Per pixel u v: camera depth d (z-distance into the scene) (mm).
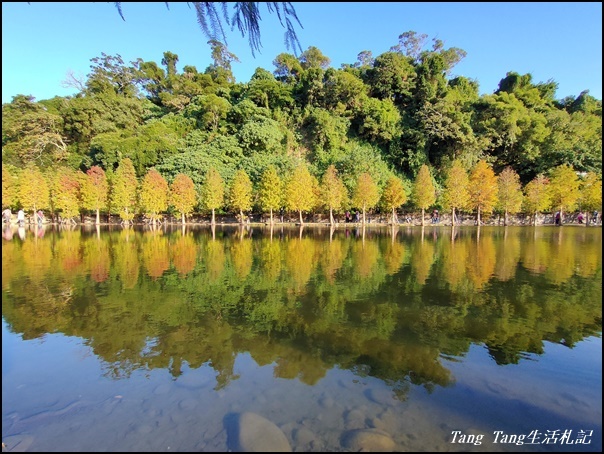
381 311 10336
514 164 59625
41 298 11664
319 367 6910
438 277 14812
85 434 4926
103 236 33344
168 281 14156
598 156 53906
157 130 59750
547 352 7629
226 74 81312
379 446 4625
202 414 5383
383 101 63812
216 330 8836
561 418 5336
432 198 45906
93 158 56312
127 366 6953
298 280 14320
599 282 13758
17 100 59938
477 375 6629
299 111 65938
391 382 6348
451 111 57656
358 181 47219
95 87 73812
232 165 55688
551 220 50875
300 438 4809
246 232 38625
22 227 45438
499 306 10789
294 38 3160
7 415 5348
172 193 47562
